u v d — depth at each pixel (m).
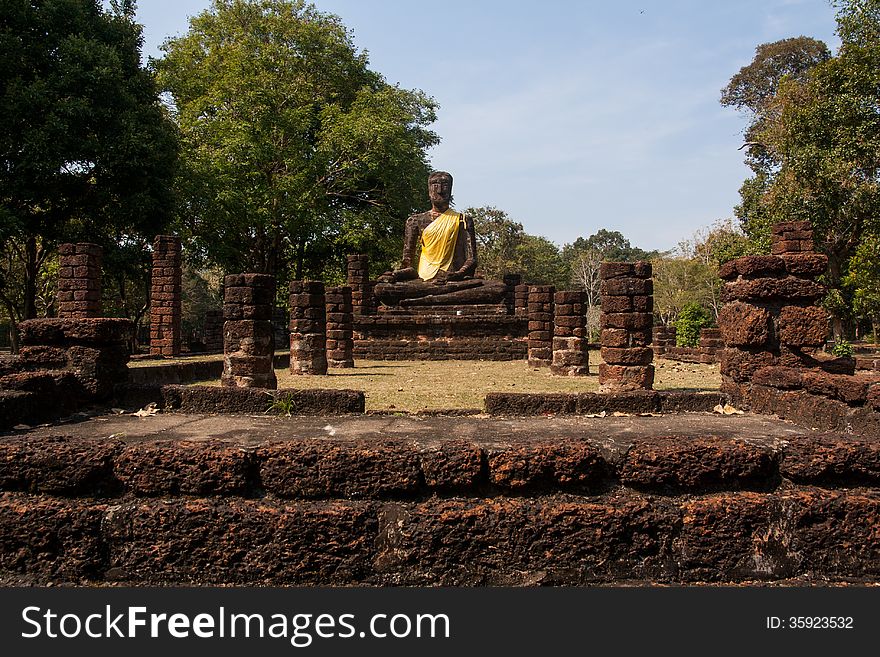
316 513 3.56
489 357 23.50
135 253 24.41
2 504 3.63
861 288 24.12
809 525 3.68
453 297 25.41
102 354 6.10
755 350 6.89
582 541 3.61
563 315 16.23
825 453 3.76
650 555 3.65
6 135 20.17
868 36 23.64
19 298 32.09
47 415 5.11
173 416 5.14
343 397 6.74
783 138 27.45
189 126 31.83
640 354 11.13
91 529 3.61
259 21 34.84
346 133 33.09
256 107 31.70
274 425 4.58
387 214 38.47
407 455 3.68
